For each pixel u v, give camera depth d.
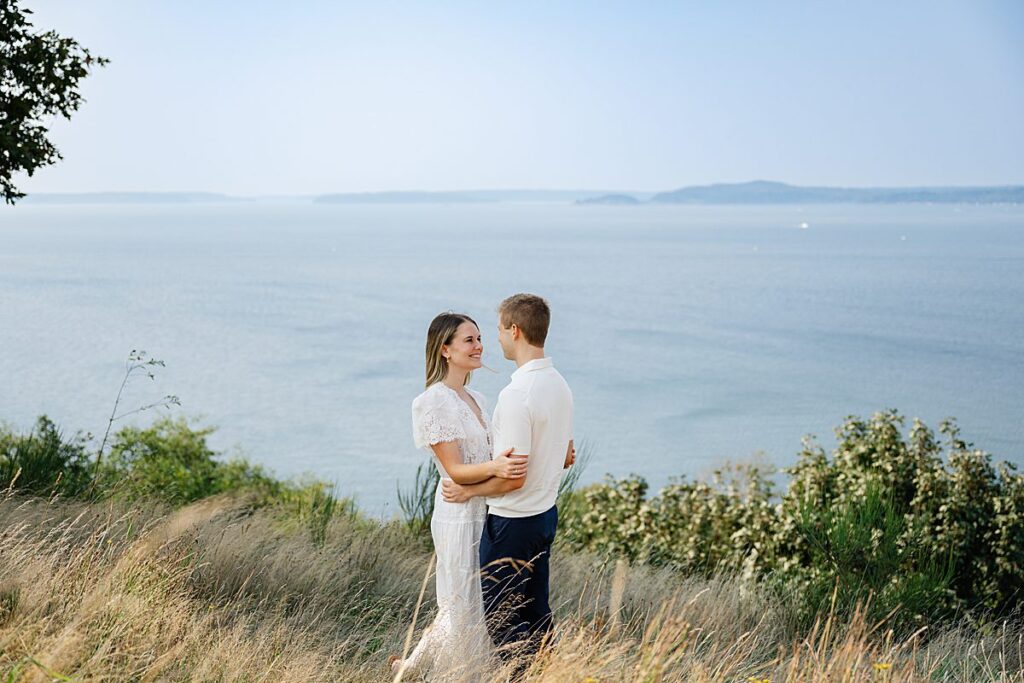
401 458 68.81
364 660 3.87
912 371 113.50
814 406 92.75
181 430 18.38
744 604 6.00
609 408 92.31
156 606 3.36
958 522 7.52
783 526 8.27
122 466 9.17
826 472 9.15
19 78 6.75
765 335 145.75
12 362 108.44
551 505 3.76
